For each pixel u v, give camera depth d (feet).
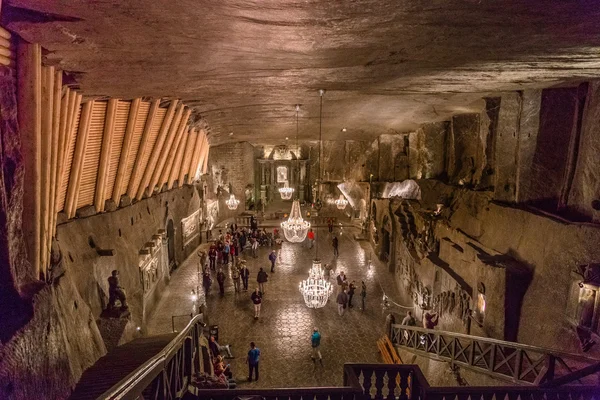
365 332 45.42
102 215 34.37
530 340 29.35
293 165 111.65
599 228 25.57
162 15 14.01
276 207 107.34
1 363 13.75
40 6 13.19
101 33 15.52
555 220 30.01
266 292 54.49
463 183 53.93
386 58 22.06
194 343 23.70
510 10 14.15
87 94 24.39
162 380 14.01
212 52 19.66
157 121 38.68
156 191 51.26
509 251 34.99
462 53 20.86
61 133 22.07
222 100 40.34
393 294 56.59
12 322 15.38
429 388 17.70
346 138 89.15
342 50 20.01
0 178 15.62
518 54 21.06
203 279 52.01
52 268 22.38
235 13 14.06
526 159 36.42
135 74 22.59
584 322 24.77
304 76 27.68
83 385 19.33
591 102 29.86
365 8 13.83
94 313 29.73
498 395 17.37
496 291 31.81
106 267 32.65
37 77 17.08
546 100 35.01
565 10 14.02
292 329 45.47
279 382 35.91
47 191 20.12
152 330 40.93
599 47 19.24
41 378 16.10
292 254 70.38
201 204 75.15
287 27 15.92
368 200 80.89
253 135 81.76
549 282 28.84
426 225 52.49
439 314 42.88
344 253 72.28
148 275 44.24
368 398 19.85
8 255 15.96
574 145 31.89
